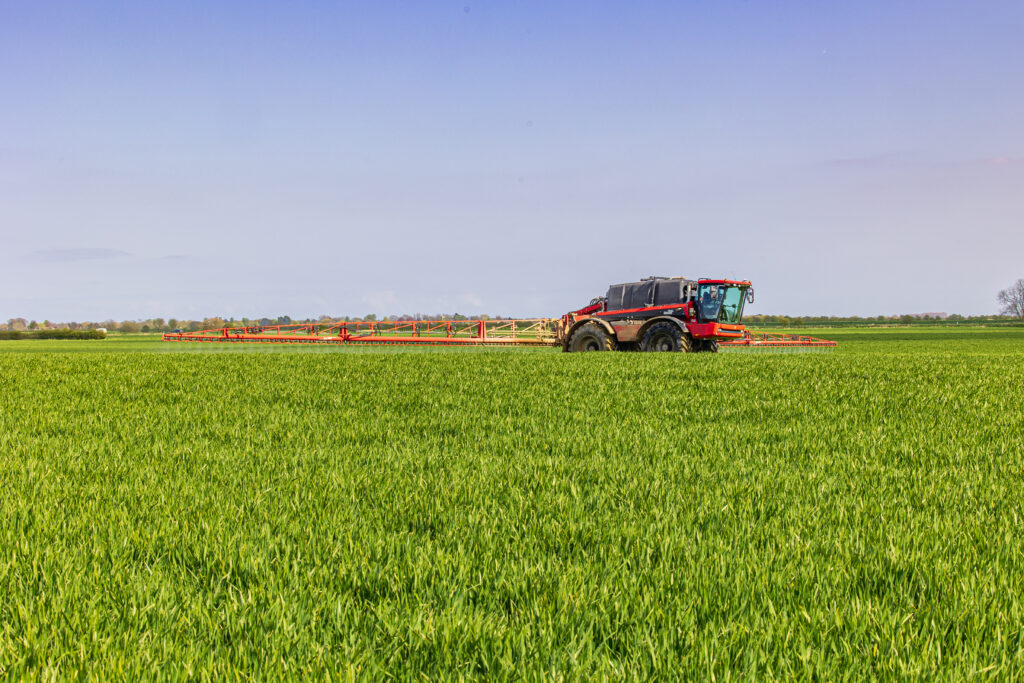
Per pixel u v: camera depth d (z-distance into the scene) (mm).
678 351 23688
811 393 11273
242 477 5691
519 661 2535
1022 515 4457
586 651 2605
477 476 5578
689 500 4797
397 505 4691
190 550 3803
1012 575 3326
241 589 3217
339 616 2914
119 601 3109
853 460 6250
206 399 11039
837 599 3051
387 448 6930
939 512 4574
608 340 25172
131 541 3951
